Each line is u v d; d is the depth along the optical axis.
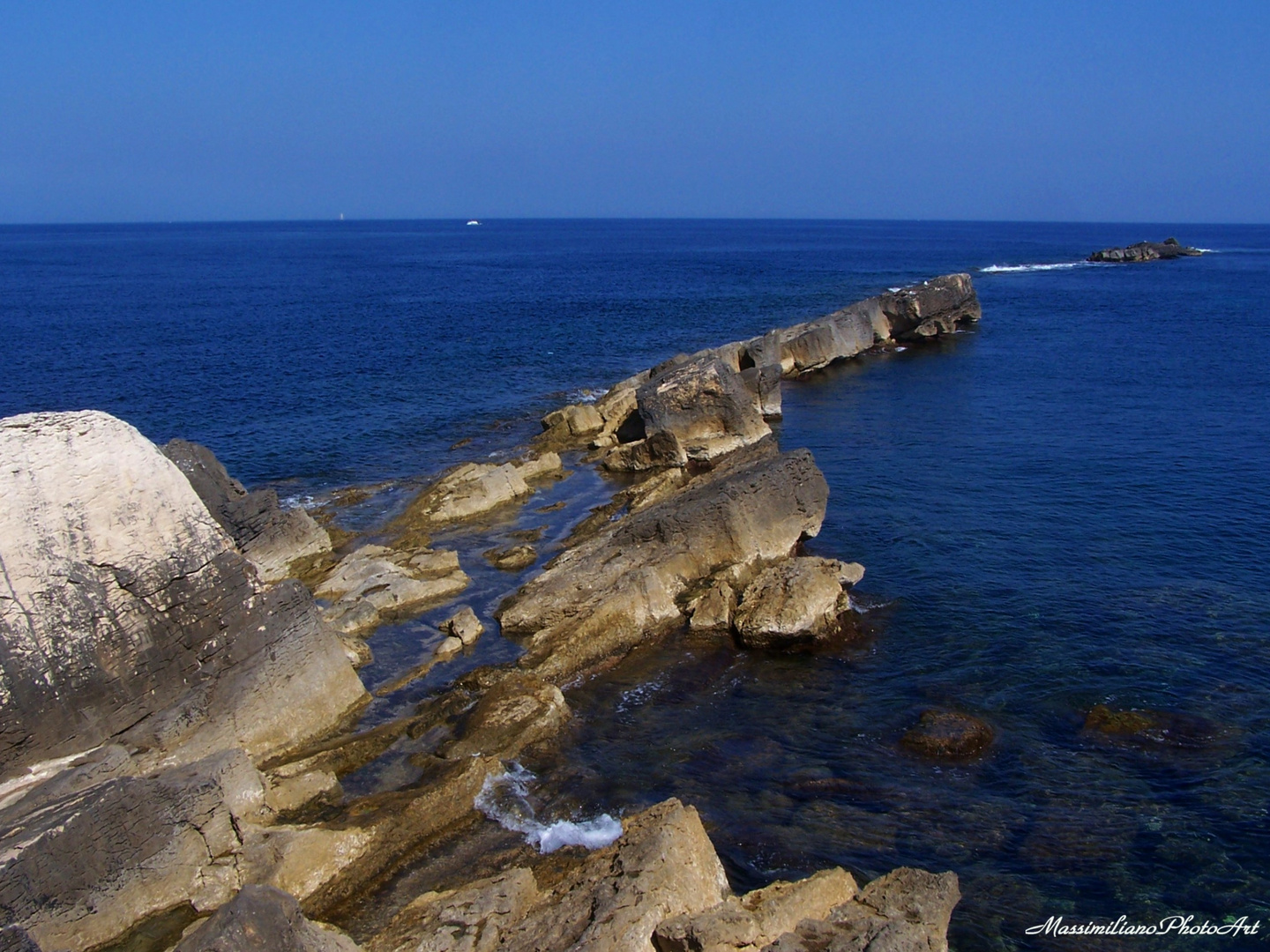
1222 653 24.23
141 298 106.50
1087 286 114.56
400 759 20.05
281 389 56.16
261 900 12.42
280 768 19.30
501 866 16.67
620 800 18.69
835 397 56.94
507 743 20.34
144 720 18.62
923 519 34.34
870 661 24.41
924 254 193.38
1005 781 19.27
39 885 14.14
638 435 45.47
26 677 17.03
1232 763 19.61
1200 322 83.19
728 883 15.90
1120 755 20.03
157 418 48.91
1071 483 38.25
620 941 12.40
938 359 68.62
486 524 34.31
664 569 27.41
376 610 26.56
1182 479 38.34
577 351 71.25
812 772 19.69
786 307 97.75
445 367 63.97
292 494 37.53
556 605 26.11
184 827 15.78
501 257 197.00
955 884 14.49
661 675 23.91
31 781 16.78
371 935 14.90
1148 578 28.84
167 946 14.93
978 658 24.31
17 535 17.02
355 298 108.00
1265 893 16.03
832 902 14.35
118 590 18.34
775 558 29.48
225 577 19.94
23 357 65.12
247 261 182.12
